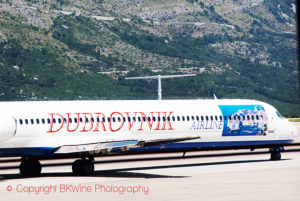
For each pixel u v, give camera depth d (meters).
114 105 75.56
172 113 79.19
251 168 75.12
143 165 81.50
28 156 68.56
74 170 69.00
